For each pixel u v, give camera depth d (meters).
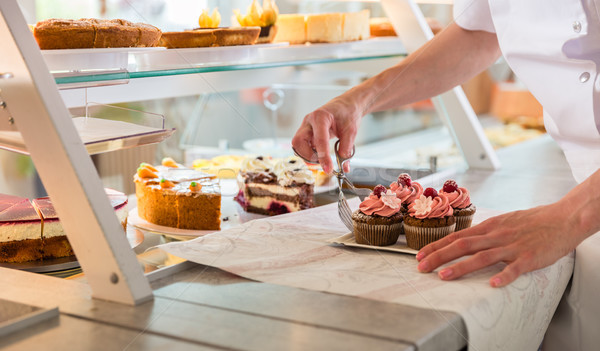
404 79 1.52
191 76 1.52
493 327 0.89
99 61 1.11
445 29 1.63
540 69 1.43
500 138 3.06
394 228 1.16
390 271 1.01
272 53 1.49
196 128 2.05
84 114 1.13
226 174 1.82
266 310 0.85
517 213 1.07
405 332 0.78
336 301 0.88
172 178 1.56
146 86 1.46
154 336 0.78
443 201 1.17
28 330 0.80
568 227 1.02
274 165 1.58
